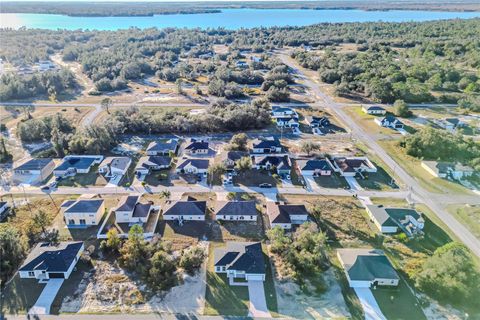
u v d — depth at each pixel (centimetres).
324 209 7125
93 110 13138
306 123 11950
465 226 6625
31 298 4981
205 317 4684
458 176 8350
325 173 8500
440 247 5697
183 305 4875
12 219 6738
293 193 7725
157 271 5219
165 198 7469
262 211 7069
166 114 11881
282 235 6012
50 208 7106
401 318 4694
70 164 8588
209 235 6350
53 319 4644
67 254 5531
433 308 4856
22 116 12431
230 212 6775
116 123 10738
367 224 6688
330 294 5088
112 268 5534
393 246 6078
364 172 8581
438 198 7550
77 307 4834
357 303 4934
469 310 4819
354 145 10194
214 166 8469
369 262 5359
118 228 6475
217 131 11269
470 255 5594
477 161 8712
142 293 5066
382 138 10700
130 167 8831
